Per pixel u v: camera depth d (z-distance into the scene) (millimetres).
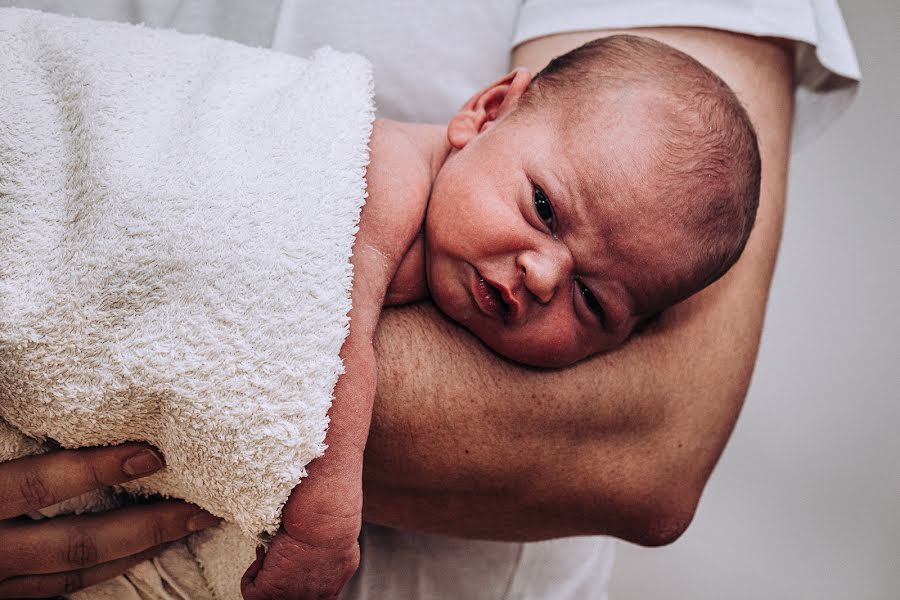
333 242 776
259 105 861
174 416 739
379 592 1131
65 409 752
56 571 849
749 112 1104
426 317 948
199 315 740
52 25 893
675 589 1839
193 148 800
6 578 857
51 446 819
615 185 867
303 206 783
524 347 897
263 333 738
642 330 1009
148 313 744
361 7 1233
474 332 921
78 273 748
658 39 1132
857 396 1815
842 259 1836
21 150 801
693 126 900
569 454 958
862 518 1803
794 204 1857
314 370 733
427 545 1149
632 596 1852
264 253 755
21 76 850
